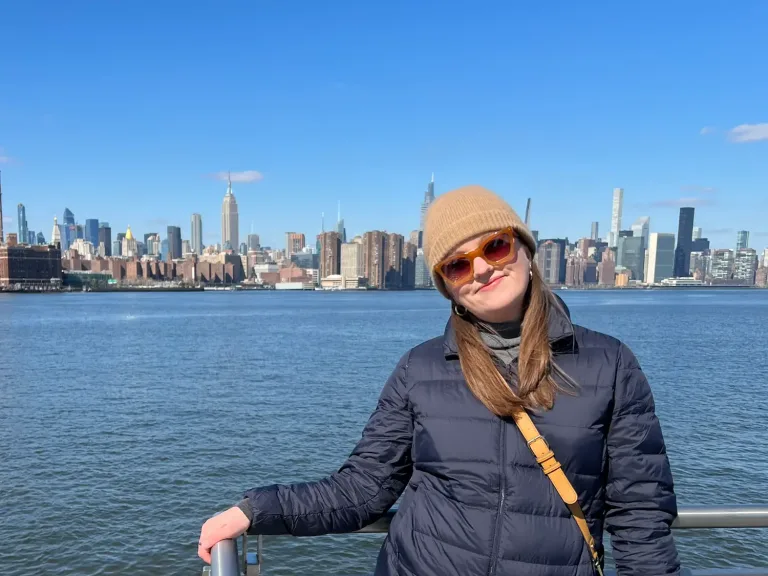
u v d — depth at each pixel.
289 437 17.88
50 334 58.06
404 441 1.96
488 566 1.66
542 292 1.80
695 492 13.21
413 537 1.79
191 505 12.63
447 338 1.92
